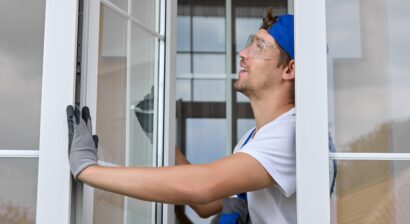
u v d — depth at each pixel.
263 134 1.92
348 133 1.72
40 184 1.66
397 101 1.73
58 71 1.70
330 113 1.72
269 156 1.86
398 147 1.72
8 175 1.70
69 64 1.70
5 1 1.75
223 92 3.88
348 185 1.71
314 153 1.68
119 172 1.70
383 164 1.72
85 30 1.81
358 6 1.76
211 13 3.90
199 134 3.87
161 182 1.72
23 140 1.71
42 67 1.72
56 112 1.69
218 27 3.89
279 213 2.04
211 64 3.88
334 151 1.71
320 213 1.66
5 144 1.71
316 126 1.68
